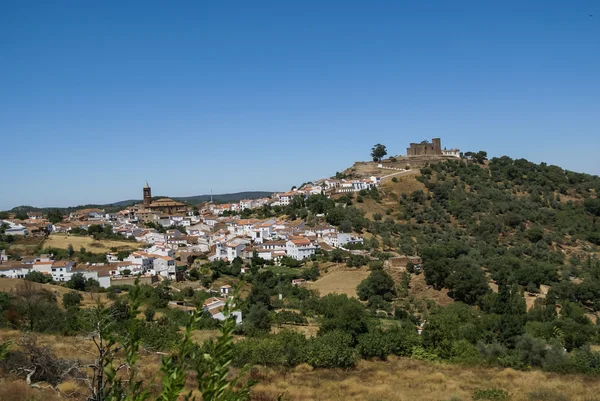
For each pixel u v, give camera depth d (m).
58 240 144.25
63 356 33.34
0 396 21.77
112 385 8.33
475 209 163.00
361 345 52.91
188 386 28.83
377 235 144.62
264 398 32.03
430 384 39.50
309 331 71.19
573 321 76.81
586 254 135.00
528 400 33.81
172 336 46.28
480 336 61.81
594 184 191.38
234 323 7.62
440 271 101.88
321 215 162.12
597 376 44.50
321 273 116.88
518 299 87.06
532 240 142.88
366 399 33.47
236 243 133.75
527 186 188.25
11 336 43.09
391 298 98.44
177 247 154.12
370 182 186.62
